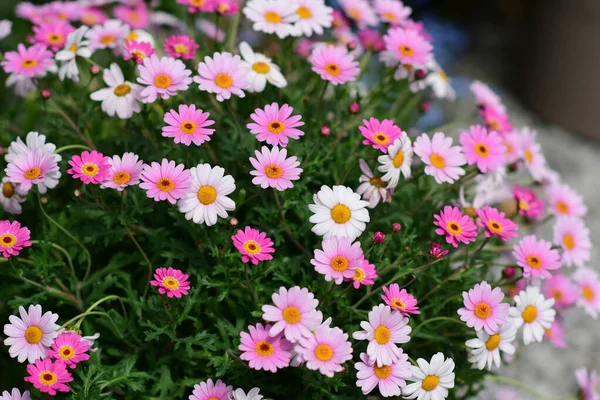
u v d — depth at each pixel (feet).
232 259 3.27
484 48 7.04
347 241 3.11
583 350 4.46
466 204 3.46
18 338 3.10
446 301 3.34
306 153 3.38
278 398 3.32
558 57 5.69
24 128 3.83
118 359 3.39
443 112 5.78
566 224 3.62
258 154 3.17
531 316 3.31
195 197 3.14
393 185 3.24
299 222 3.44
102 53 4.06
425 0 7.12
